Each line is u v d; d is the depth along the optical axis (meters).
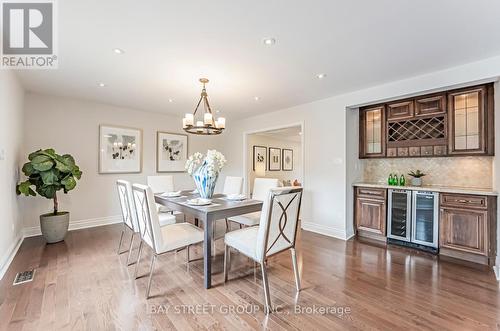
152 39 2.07
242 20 1.80
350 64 2.57
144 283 2.18
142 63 2.54
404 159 3.65
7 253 2.59
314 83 3.15
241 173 5.52
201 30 1.94
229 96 3.74
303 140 4.19
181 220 4.46
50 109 3.71
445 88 2.80
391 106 3.48
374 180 3.96
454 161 3.22
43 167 2.98
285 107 4.41
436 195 2.93
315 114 4.01
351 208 3.74
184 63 2.54
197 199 2.74
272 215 1.87
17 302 1.85
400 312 1.77
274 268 2.54
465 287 2.13
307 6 1.64
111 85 3.23
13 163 2.85
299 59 2.45
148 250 3.03
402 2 1.59
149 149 4.82
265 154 7.55
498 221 2.46
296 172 8.73
